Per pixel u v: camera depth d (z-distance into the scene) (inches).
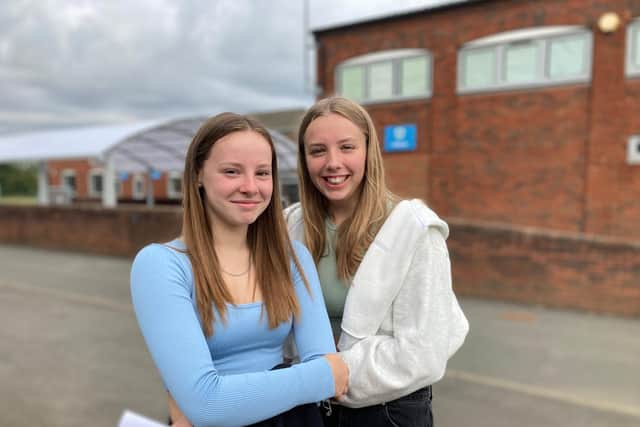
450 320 54.3
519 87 426.0
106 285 300.8
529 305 260.4
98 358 166.9
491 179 444.8
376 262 54.2
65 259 410.3
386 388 50.9
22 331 200.1
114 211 422.9
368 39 507.2
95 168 946.7
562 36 407.5
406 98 486.0
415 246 52.9
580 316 237.9
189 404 41.2
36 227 486.9
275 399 43.4
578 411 131.5
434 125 470.6
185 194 49.4
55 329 203.0
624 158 387.5
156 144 497.7
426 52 473.4
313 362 47.8
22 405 129.6
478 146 450.3
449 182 465.4
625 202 388.8
